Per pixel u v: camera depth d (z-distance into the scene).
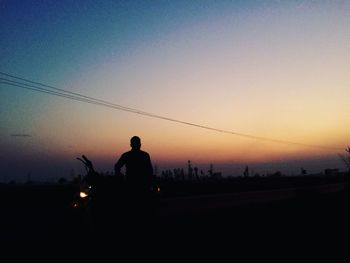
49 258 6.87
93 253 7.01
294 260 7.18
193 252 7.50
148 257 6.74
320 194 23.80
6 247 7.79
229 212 15.90
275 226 11.81
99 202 7.01
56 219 13.14
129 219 6.70
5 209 18.08
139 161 6.78
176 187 39.03
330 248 8.38
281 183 63.69
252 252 7.79
